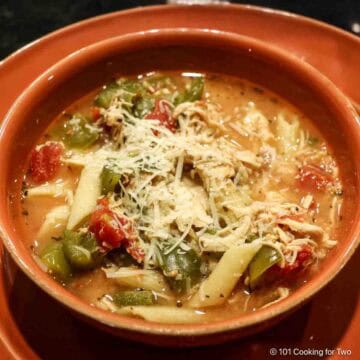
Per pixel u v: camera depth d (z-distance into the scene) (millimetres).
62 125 363
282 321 294
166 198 307
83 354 286
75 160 343
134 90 368
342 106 333
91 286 298
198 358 287
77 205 312
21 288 303
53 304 298
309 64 362
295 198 337
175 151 325
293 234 305
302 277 296
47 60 386
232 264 287
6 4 496
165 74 392
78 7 491
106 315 250
